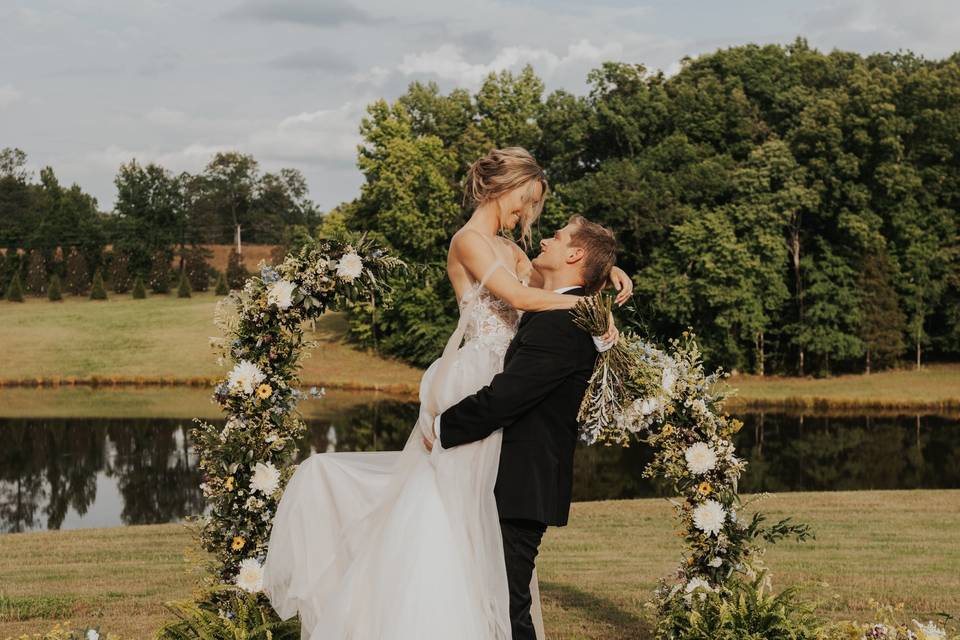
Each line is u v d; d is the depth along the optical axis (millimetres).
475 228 3408
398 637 3002
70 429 25766
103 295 59125
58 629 4492
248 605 4160
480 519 3123
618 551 9250
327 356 42875
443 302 42031
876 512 11633
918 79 40344
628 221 38656
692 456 4668
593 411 3264
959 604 6746
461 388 3283
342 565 3418
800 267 40719
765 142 40719
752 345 41594
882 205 40250
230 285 62250
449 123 48844
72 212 69438
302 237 4688
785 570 8141
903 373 39406
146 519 14492
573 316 3162
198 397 34469
